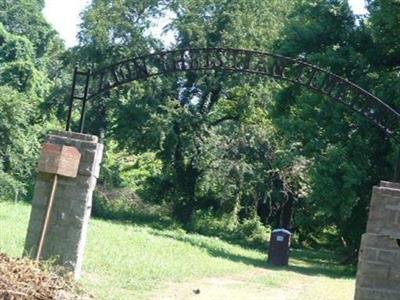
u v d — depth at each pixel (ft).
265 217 153.89
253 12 151.53
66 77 180.96
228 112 154.61
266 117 149.38
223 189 143.74
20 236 59.72
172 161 154.61
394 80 90.58
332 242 148.46
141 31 154.81
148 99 147.95
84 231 40.91
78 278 41.16
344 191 90.63
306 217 128.88
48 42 201.36
